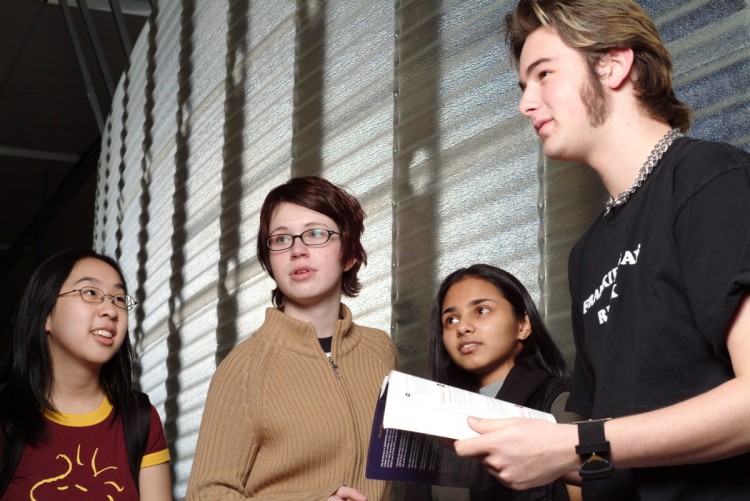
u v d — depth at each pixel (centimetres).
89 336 241
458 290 222
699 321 114
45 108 905
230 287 453
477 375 222
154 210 596
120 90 715
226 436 202
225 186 476
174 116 573
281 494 192
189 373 494
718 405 108
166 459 253
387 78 328
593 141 136
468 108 279
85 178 1020
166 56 607
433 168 293
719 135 192
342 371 213
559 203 237
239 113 469
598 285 135
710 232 115
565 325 230
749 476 115
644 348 122
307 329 212
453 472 150
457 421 126
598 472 113
